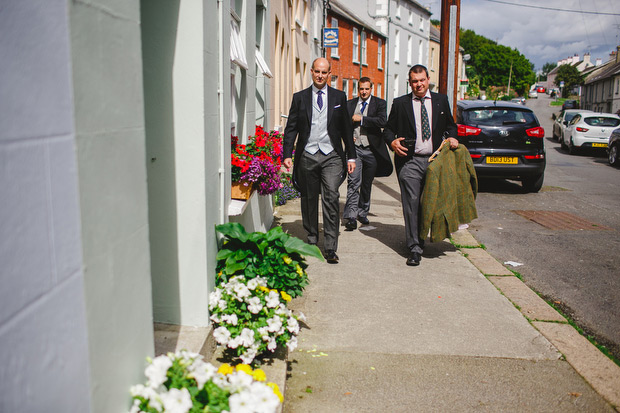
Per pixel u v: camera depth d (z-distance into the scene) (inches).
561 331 156.9
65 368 59.8
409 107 219.6
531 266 235.3
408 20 1568.7
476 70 4495.6
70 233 60.6
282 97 447.2
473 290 191.6
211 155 131.4
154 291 127.8
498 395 120.8
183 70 121.6
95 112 66.4
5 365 48.4
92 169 65.6
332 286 192.4
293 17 534.9
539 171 423.2
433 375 129.2
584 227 316.8
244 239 133.8
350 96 1119.6
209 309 128.0
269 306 124.1
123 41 75.7
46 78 55.9
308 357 137.3
